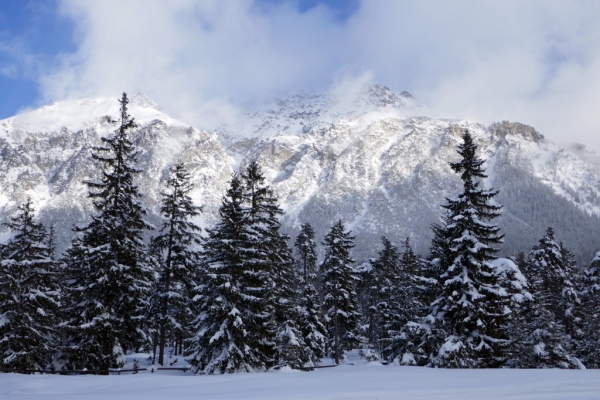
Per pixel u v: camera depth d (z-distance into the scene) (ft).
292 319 131.03
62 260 136.56
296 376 72.79
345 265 154.30
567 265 183.62
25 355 102.94
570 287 173.68
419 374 69.46
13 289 106.01
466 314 95.76
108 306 96.73
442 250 108.17
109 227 96.17
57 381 72.95
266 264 101.04
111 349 97.40
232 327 95.35
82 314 95.91
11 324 104.12
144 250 102.78
